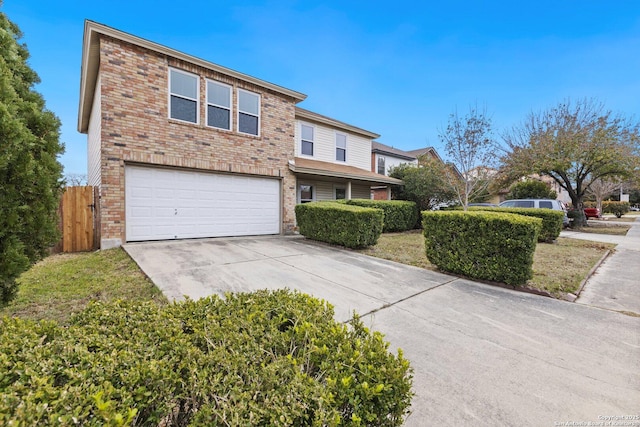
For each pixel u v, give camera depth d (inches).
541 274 208.2
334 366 54.6
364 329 69.4
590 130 508.4
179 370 49.8
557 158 526.3
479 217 196.2
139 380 46.4
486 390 85.0
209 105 331.6
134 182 286.7
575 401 80.8
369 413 48.7
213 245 292.7
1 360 46.5
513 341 114.5
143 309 76.2
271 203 391.5
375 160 781.3
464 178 473.7
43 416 37.9
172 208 310.2
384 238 397.7
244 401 44.6
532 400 81.0
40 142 101.1
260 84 368.8
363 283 185.6
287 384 48.9
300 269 212.7
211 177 337.1
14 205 91.7
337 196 545.0
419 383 87.7
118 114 272.8
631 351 107.3
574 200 585.6
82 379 45.0
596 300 162.9
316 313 76.0
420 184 534.9
